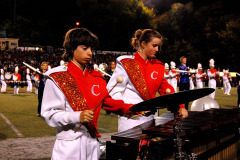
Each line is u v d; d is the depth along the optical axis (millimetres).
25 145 5199
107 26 54125
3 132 6375
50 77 2018
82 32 2102
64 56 2158
